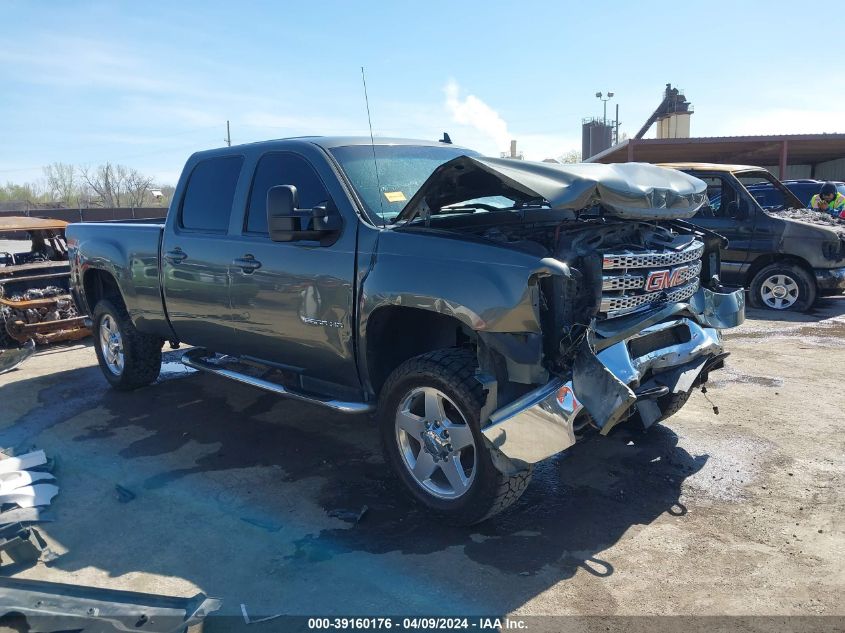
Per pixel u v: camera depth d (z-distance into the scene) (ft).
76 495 13.14
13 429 17.11
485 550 10.82
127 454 15.20
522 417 10.05
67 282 27.32
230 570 10.40
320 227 12.19
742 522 11.45
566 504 12.28
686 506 12.09
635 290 11.36
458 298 10.50
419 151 15.15
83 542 11.32
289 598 9.64
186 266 15.92
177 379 21.36
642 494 12.61
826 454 14.12
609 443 15.02
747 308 31.83
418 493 11.76
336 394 13.50
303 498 12.82
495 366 10.37
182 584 10.04
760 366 21.07
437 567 10.36
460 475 11.16
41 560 10.75
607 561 10.39
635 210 11.10
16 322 25.02
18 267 26.53
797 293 30.42
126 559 10.77
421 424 11.57
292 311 13.37
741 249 31.22
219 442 15.84
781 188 33.81
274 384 14.55
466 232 12.03
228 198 15.31
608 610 9.18
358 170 13.37
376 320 12.04
